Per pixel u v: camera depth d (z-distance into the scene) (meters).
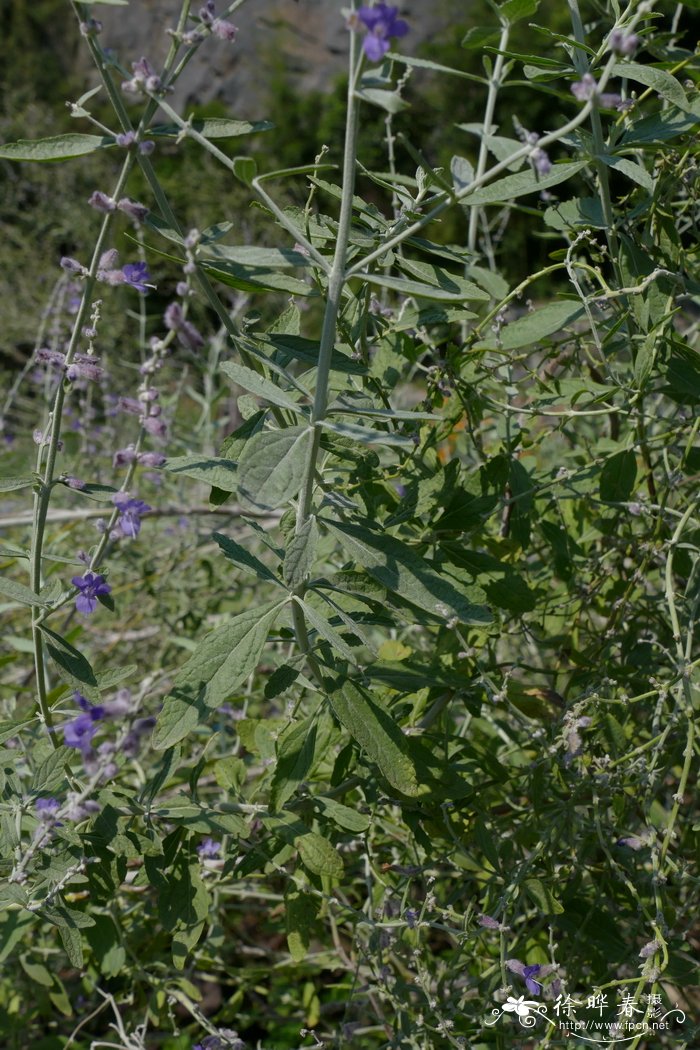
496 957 2.28
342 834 2.24
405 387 2.98
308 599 2.06
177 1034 2.48
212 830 1.90
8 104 13.53
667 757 2.24
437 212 1.66
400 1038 2.06
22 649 2.69
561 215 2.26
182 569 3.81
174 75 1.70
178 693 1.67
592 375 2.73
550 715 2.25
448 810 2.15
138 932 2.63
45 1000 2.57
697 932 2.54
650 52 2.30
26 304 9.37
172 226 1.73
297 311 2.09
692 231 2.51
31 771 2.42
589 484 2.52
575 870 2.16
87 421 4.44
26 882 1.98
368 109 11.95
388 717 1.78
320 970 2.70
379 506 2.22
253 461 1.61
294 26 13.50
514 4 1.92
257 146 13.23
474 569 2.11
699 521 2.32
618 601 2.35
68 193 10.82
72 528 3.77
